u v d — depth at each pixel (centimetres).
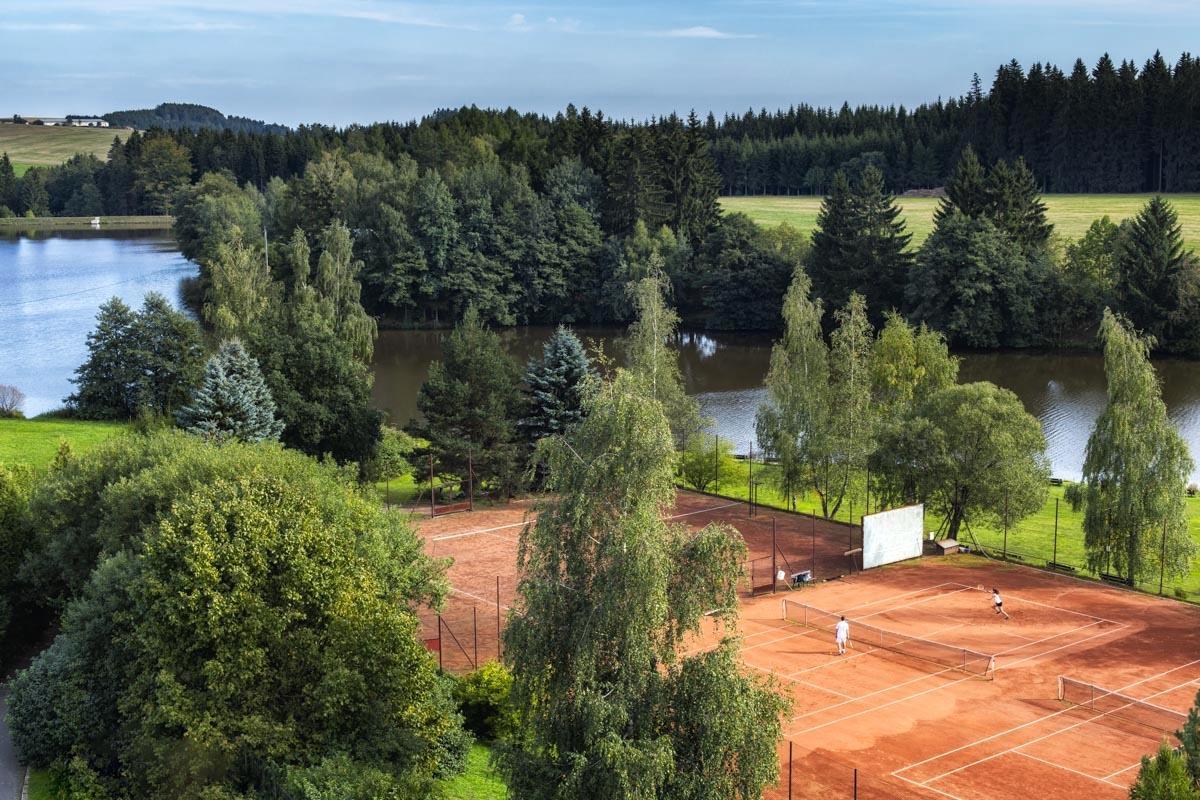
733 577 3462
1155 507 6781
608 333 18975
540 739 3384
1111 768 4475
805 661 5622
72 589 5394
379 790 3634
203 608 3994
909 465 7700
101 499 5384
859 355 8694
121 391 10200
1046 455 10562
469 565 7069
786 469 8581
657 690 3291
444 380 8688
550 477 3516
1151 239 15975
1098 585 6919
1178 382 14100
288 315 10875
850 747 4659
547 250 19412
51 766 4244
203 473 5156
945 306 16675
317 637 4088
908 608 6456
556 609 3384
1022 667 5544
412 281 18962
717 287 18525
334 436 8781
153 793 3953
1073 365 15250
